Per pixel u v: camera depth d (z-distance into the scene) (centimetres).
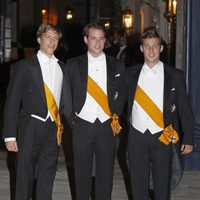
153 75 516
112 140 530
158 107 515
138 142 518
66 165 803
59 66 521
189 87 744
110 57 536
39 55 518
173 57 1242
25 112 515
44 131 513
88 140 527
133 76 521
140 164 521
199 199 635
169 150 520
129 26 1812
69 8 2348
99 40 519
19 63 515
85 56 531
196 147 747
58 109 521
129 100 523
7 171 760
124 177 732
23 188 516
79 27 2034
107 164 532
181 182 698
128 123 531
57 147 523
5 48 1958
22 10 2622
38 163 524
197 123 745
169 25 1309
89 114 524
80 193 538
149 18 1672
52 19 2978
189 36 741
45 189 522
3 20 1958
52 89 514
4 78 1844
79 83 525
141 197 526
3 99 1656
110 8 2028
